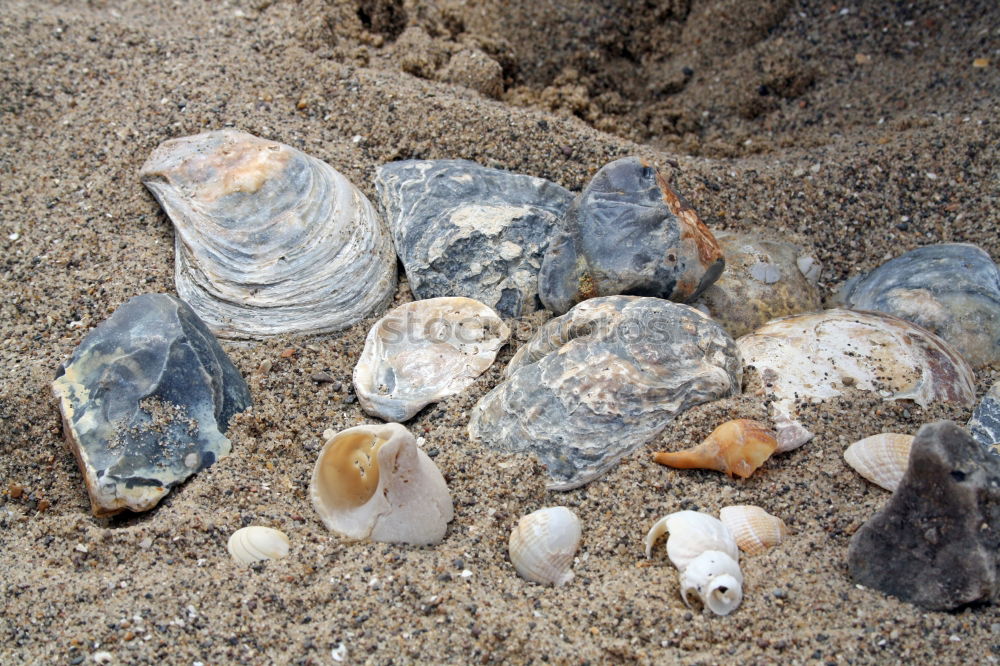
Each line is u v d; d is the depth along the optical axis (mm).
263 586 442
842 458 485
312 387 530
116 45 658
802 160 629
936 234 595
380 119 626
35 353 534
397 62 675
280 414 515
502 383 512
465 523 472
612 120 678
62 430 507
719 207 608
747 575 443
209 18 681
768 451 477
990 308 536
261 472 493
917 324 539
